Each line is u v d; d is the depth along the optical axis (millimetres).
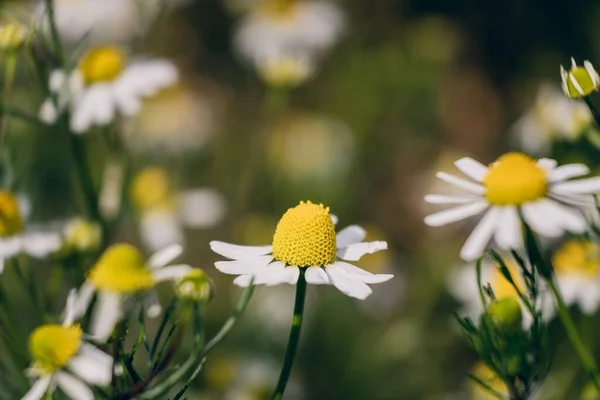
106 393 218
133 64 324
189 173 485
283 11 521
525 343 219
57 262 264
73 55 290
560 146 346
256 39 519
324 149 514
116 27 414
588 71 219
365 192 528
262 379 351
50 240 264
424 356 404
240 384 348
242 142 537
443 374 400
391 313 424
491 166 222
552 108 350
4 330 245
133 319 332
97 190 313
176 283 219
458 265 403
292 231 210
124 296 252
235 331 395
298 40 516
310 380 399
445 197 222
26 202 286
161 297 382
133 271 253
